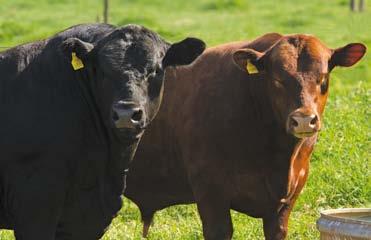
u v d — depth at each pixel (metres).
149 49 11.09
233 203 12.95
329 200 16.52
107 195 11.70
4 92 11.31
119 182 11.76
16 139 11.16
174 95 13.37
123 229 15.38
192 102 13.09
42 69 11.44
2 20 42.06
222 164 12.77
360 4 45.16
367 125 19.56
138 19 41.34
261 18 42.91
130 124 10.66
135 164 13.70
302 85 11.98
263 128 12.51
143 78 10.95
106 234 15.02
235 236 14.91
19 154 11.18
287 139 12.41
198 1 51.44
